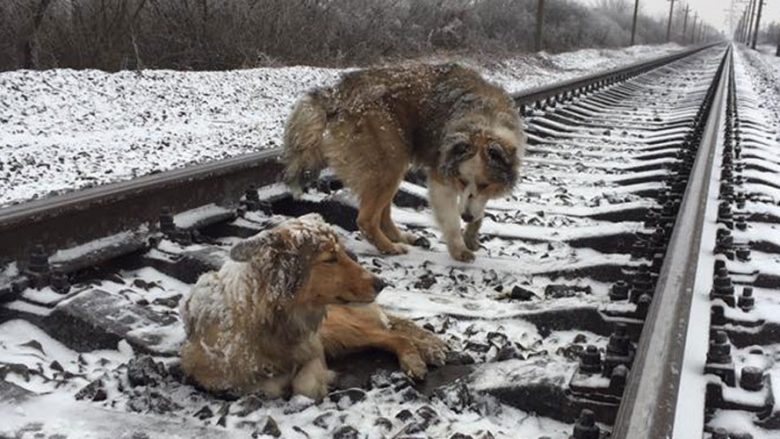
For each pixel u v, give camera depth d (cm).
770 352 119
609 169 301
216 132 365
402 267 173
